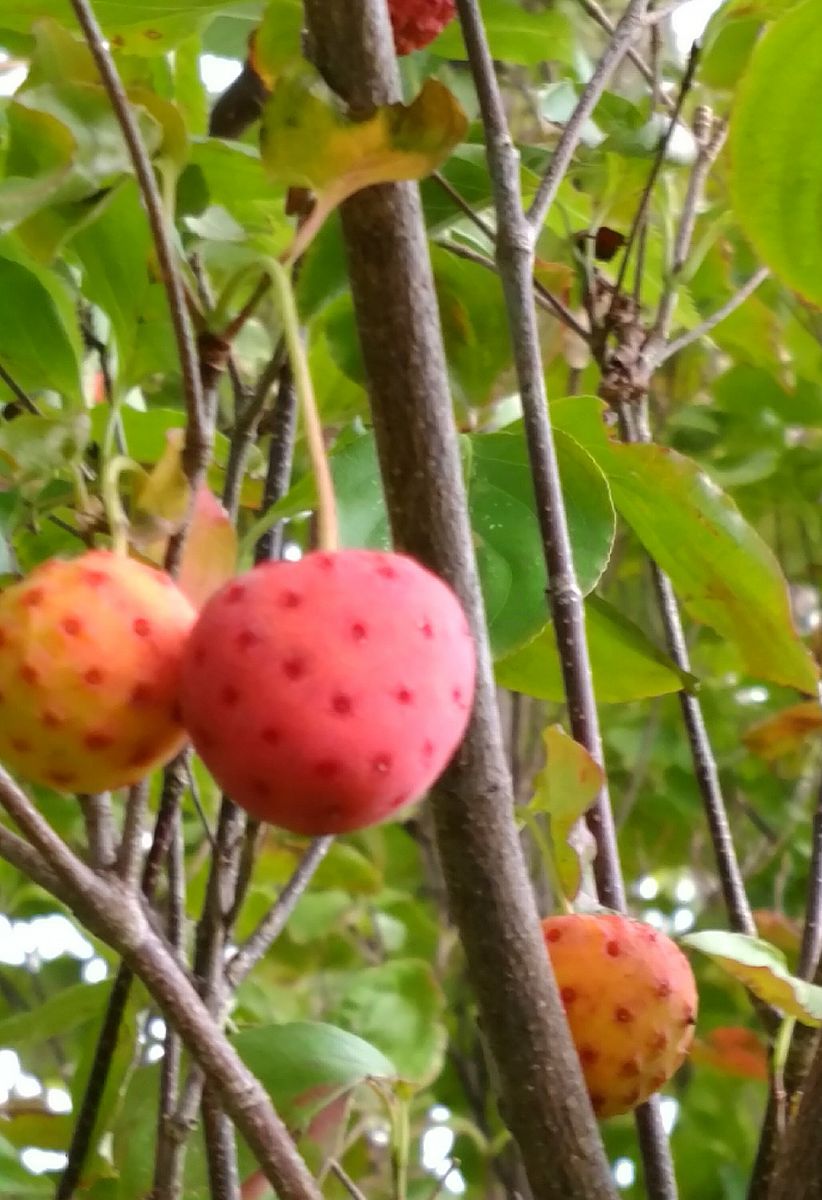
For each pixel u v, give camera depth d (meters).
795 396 0.63
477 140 0.39
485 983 0.30
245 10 0.44
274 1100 0.35
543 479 0.32
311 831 0.26
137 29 0.37
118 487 0.29
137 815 0.27
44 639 0.26
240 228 0.34
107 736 0.27
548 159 0.41
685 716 0.36
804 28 0.33
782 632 0.35
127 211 0.31
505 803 0.29
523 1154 0.30
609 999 0.31
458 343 0.37
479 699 0.29
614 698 0.37
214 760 0.26
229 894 0.33
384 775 0.25
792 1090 0.33
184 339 0.28
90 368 0.37
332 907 0.62
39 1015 0.42
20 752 0.27
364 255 0.29
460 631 0.26
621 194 0.41
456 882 0.30
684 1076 0.74
